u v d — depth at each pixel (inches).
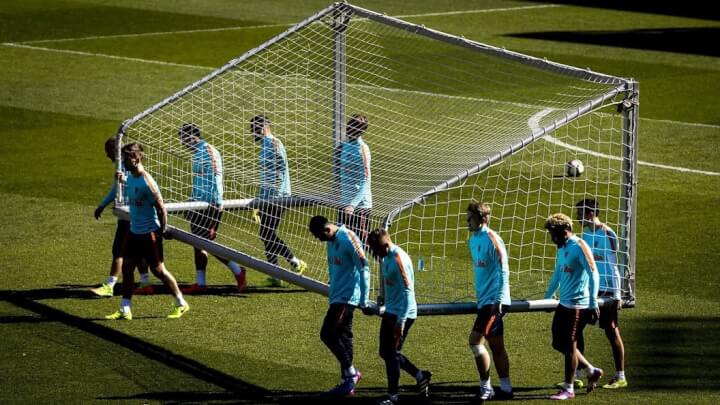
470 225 1390.3
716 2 5605.3
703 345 1574.8
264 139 1900.8
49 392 1386.6
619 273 1521.9
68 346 1556.3
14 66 3735.2
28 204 2294.5
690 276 1883.6
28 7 5022.1
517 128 2468.0
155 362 1502.2
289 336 1614.2
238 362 1508.4
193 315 1704.0
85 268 1920.5
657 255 2000.5
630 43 4448.8
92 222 2190.0
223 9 5128.0
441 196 2351.1
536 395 1401.3
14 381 1419.8
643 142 2861.7
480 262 1376.7
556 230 1381.6
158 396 1382.9
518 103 3125.0
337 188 1867.6
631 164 1531.7
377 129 2719.0
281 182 1889.8
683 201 2364.7
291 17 4945.9
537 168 2583.7
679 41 4517.7
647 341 1595.7
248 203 1883.6
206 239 1700.3
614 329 1422.2
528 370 1493.6
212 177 1857.8
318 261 1950.1
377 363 1524.4
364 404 1374.3
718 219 2231.8
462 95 3235.7
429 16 5032.0
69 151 2733.8
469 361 1530.5
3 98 3267.7
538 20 5027.1
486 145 2100.1
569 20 5049.2
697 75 3814.0
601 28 4830.2
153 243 1660.9
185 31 4527.6
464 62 3821.4
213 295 1806.1
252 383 1434.5
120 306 1681.8
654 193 2425.0
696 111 3245.6
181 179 2268.7
